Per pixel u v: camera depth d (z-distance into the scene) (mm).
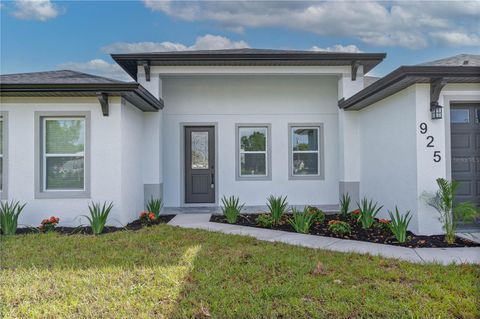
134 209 7219
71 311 2746
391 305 2740
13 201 6250
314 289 3082
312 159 9297
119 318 2623
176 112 9039
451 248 4629
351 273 3531
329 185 9180
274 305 2799
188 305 2820
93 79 7035
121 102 6395
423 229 5355
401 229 4977
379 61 7621
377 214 6922
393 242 5000
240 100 9141
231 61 7531
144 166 7988
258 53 7371
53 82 6141
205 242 4898
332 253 4320
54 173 6430
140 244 4773
